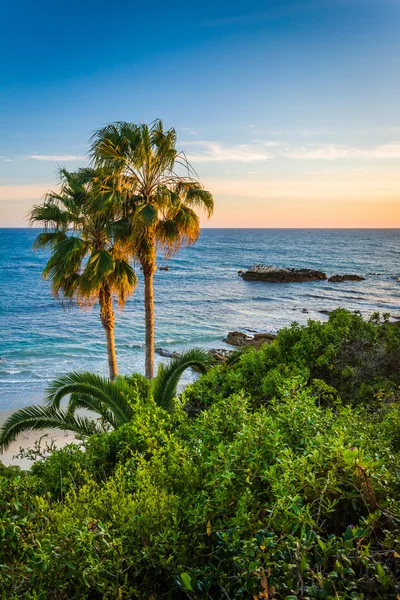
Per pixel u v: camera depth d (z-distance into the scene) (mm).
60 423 7926
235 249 134250
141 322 34969
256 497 2379
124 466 3459
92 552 1976
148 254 12211
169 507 2377
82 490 2719
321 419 3088
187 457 3006
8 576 1939
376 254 115938
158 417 4141
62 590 1922
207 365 8758
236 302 45656
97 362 23656
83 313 38562
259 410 3906
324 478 2221
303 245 153750
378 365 6531
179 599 2100
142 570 2162
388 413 4133
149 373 13273
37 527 2307
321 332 7016
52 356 24797
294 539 1813
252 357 7035
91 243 12984
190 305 43594
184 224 12195
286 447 2746
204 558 2219
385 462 2566
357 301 46719
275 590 1729
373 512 2084
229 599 1761
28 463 10930
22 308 40719
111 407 7840
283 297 49281
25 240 155875
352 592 1582
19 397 18031
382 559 1906
